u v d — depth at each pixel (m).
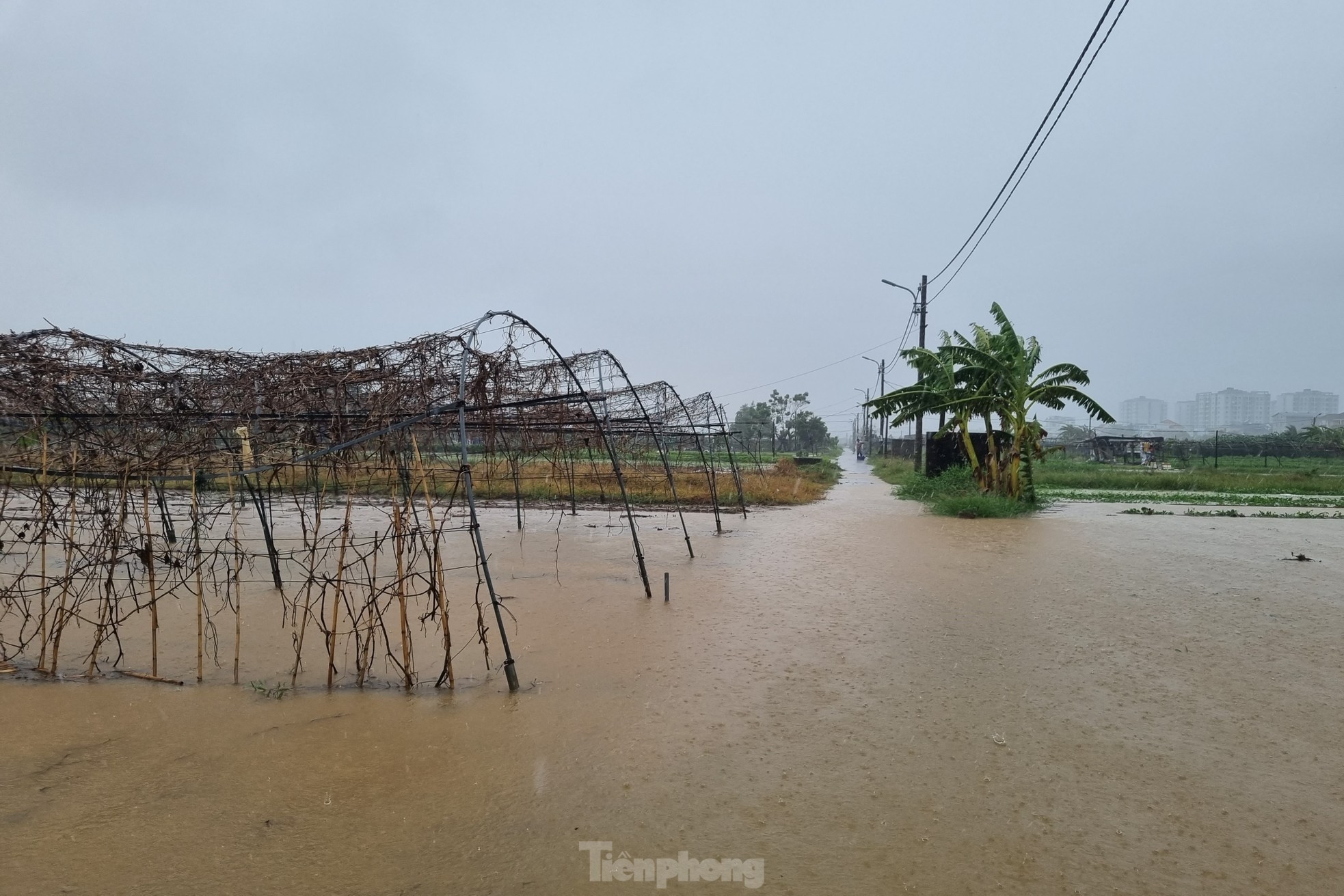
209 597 9.00
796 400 83.81
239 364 8.24
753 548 12.96
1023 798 4.18
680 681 6.02
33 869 3.48
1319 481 28.62
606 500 19.81
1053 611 8.36
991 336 20.42
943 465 25.34
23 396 7.01
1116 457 49.34
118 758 4.61
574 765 4.53
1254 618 8.12
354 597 9.06
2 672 6.16
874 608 8.47
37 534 6.57
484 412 11.45
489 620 7.98
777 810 4.04
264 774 4.41
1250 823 3.95
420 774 4.42
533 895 3.32
